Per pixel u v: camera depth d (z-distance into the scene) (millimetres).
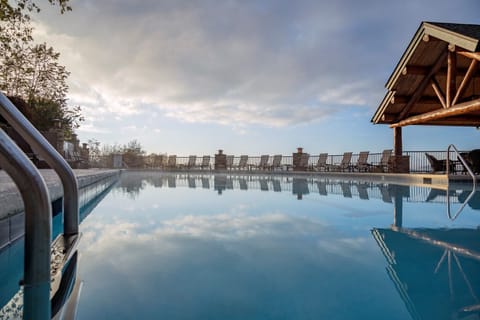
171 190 7188
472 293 1466
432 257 2008
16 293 1237
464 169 9609
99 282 1548
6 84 10609
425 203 4508
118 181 11047
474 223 3080
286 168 16938
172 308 1283
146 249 2160
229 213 3770
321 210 3959
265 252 2107
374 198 5203
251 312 1268
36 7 7625
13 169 1158
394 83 8781
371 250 2164
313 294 1422
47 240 1227
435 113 7840
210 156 21188
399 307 1312
